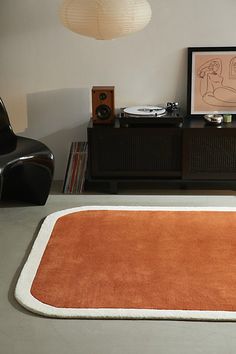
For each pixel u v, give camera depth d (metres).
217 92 4.82
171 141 4.62
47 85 4.90
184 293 2.92
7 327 2.70
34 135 5.02
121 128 4.59
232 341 2.57
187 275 3.11
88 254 3.38
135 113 4.59
